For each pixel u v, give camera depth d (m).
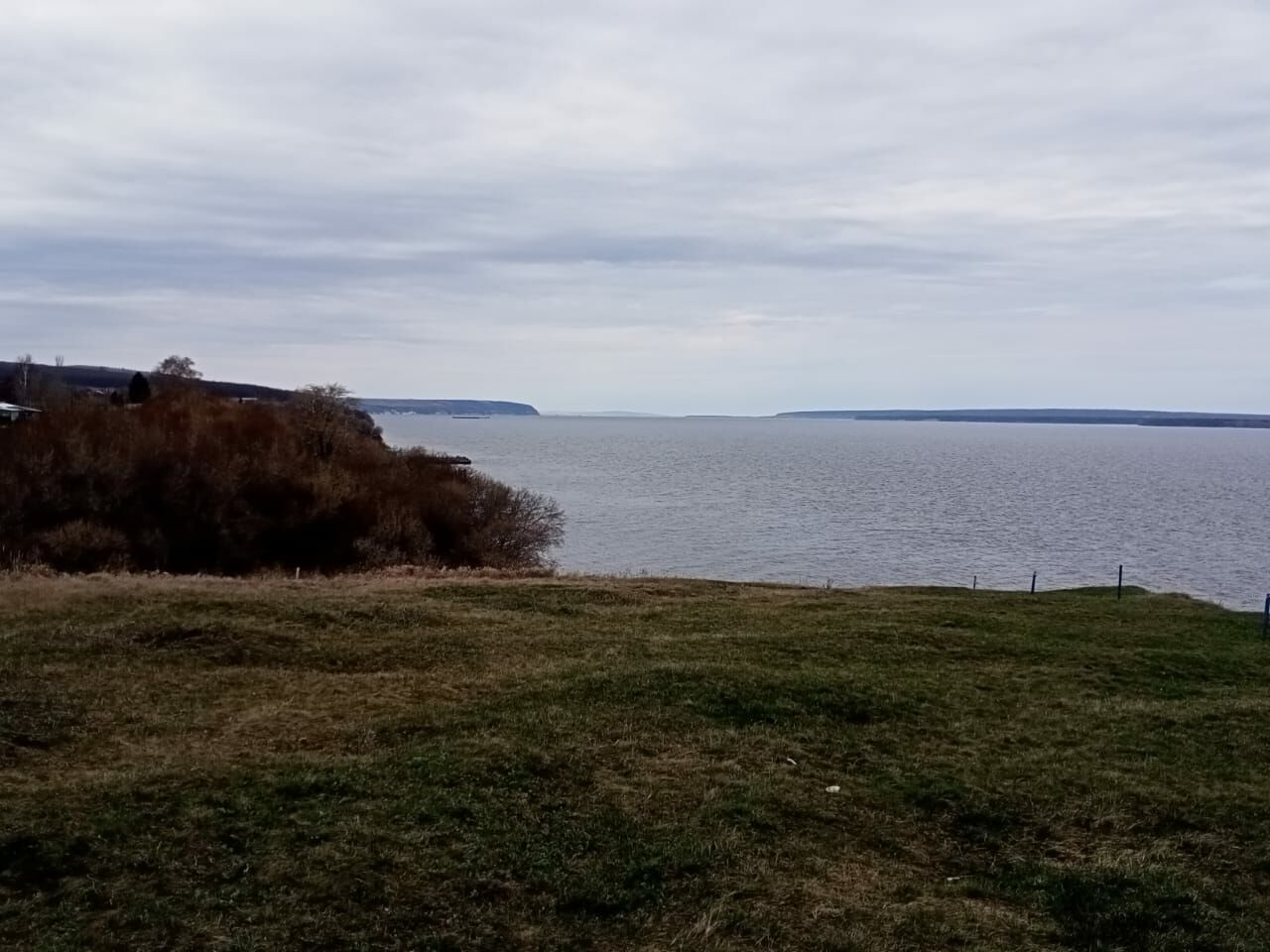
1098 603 26.47
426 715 13.46
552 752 11.98
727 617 23.20
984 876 9.93
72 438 45.16
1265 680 18.30
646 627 21.70
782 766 12.22
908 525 74.38
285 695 14.98
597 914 8.66
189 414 55.69
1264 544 65.75
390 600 22.48
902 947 8.34
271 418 58.28
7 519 39.78
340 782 10.75
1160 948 8.56
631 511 82.94
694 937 8.30
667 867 9.43
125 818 9.62
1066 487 111.56
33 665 15.41
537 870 9.23
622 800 10.80
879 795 11.59
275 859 9.06
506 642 19.38
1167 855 10.31
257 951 7.73
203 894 8.46
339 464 52.94
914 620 22.61
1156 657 19.50
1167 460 184.38
